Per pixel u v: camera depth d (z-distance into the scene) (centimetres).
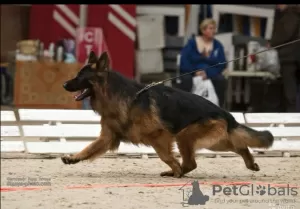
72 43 1831
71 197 840
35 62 1759
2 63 1956
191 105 1030
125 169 1130
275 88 1791
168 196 855
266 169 1144
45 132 1323
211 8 1883
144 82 1877
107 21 1847
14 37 1953
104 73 1030
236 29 1920
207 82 1662
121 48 1842
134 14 1847
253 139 1047
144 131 1025
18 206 782
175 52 1884
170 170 1065
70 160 1040
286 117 1412
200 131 1029
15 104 1759
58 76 1761
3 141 1316
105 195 856
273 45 1748
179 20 1875
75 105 1762
